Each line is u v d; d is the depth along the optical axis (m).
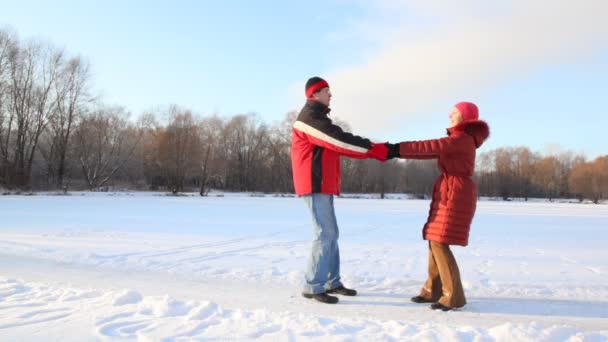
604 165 59.41
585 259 6.44
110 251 6.61
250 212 16.61
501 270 5.39
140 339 2.46
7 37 34.03
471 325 3.08
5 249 6.64
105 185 41.47
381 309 3.49
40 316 2.90
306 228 10.60
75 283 4.37
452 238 3.49
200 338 2.49
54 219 11.97
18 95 34.56
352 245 7.89
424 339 2.49
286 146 55.97
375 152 3.61
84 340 2.45
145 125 44.75
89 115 39.41
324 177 3.76
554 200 62.47
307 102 3.90
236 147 55.41
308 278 3.82
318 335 2.58
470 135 3.67
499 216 17.83
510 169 67.69
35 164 38.47
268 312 3.04
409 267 5.57
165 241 7.93
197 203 23.55
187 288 4.21
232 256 6.32
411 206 25.45
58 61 36.56
